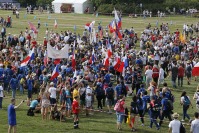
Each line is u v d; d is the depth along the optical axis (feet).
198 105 102.53
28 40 195.00
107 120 103.30
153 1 443.73
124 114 95.50
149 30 245.86
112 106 114.11
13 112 85.56
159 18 400.26
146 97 98.53
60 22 343.87
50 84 103.81
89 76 121.80
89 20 366.43
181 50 189.06
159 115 97.09
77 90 102.73
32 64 132.87
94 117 105.81
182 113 111.65
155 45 198.59
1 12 415.85
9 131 85.87
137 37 250.16
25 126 95.55
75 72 119.85
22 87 127.85
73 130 94.12
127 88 114.21
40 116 104.42
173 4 446.60
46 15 402.72
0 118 101.19
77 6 440.45
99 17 397.60
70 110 103.60
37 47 172.55
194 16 421.18
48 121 100.58
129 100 121.90
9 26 299.17
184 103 101.96
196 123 78.74
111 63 141.38
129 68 130.52
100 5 433.07
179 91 139.64
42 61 141.18
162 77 135.54
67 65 128.47
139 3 438.40
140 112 98.17
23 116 103.71
